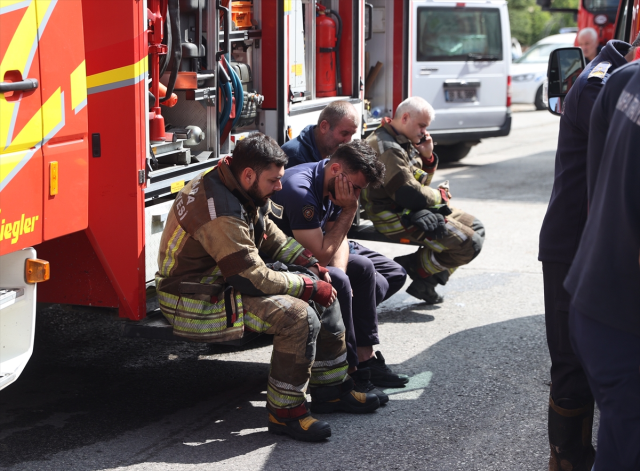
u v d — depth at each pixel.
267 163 3.65
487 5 12.34
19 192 3.30
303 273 3.97
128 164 3.80
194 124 4.81
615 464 2.31
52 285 4.04
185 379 4.68
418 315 5.91
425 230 5.50
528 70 22.20
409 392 4.47
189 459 3.61
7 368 3.31
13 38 3.19
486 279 6.87
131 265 3.89
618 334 2.29
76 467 3.51
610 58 3.01
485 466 3.58
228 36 4.70
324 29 6.40
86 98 3.74
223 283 3.87
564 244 3.10
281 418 3.83
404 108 5.57
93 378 4.66
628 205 2.20
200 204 3.70
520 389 4.52
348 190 4.13
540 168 12.93
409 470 3.53
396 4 7.49
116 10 3.69
